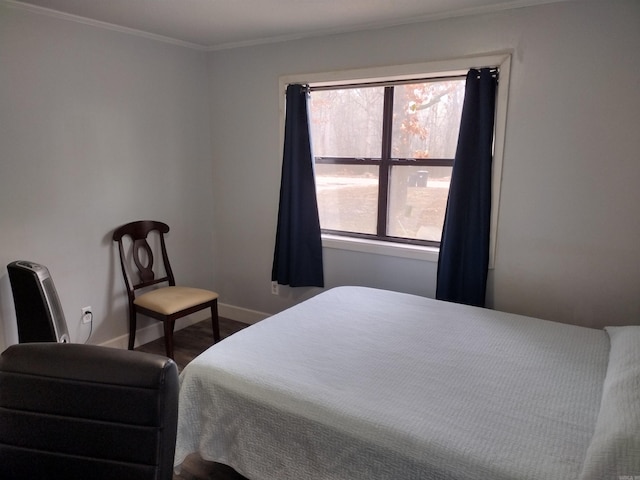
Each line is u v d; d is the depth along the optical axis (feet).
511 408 4.92
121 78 9.86
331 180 11.09
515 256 8.66
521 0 7.73
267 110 11.08
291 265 11.03
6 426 3.86
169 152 11.20
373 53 9.45
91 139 9.46
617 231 7.73
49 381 3.84
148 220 10.84
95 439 3.77
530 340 6.73
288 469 5.13
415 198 10.14
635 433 3.87
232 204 12.25
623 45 7.21
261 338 6.76
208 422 5.76
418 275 9.89
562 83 7.73
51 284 8.04
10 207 8.30
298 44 10.32
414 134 9.89
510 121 8.26
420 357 6.19
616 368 5.30
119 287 10.46
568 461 4.08
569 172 7.94
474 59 8.36
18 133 8.27
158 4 8.07
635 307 7.80
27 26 8.18
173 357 10.25
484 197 8.55
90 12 8.57
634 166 7.44
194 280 12.43
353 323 7.39
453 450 4.26
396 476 4.45
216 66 11.68
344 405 4.98
